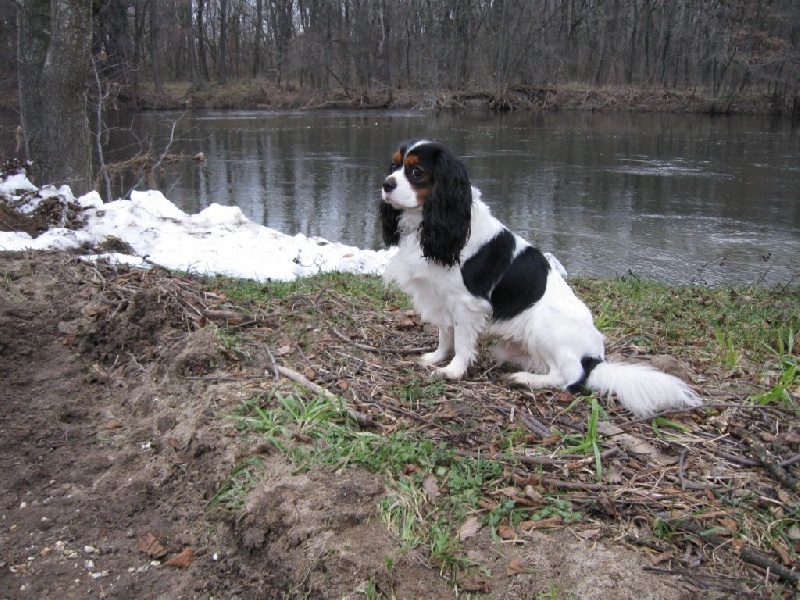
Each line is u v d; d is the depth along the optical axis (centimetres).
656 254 383
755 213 479
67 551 97
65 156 277
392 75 1501
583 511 99
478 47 1445
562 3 1484
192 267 209
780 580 88
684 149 769
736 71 1331
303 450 106
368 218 454
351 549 90
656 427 121
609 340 164
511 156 707
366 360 142
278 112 1247
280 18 1631
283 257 234
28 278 171
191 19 1516
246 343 141
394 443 108
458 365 138
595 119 1134
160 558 96
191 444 112
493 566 89
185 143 776
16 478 109
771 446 117
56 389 132
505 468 108
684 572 89
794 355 161
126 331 144
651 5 1545
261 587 90
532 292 137
